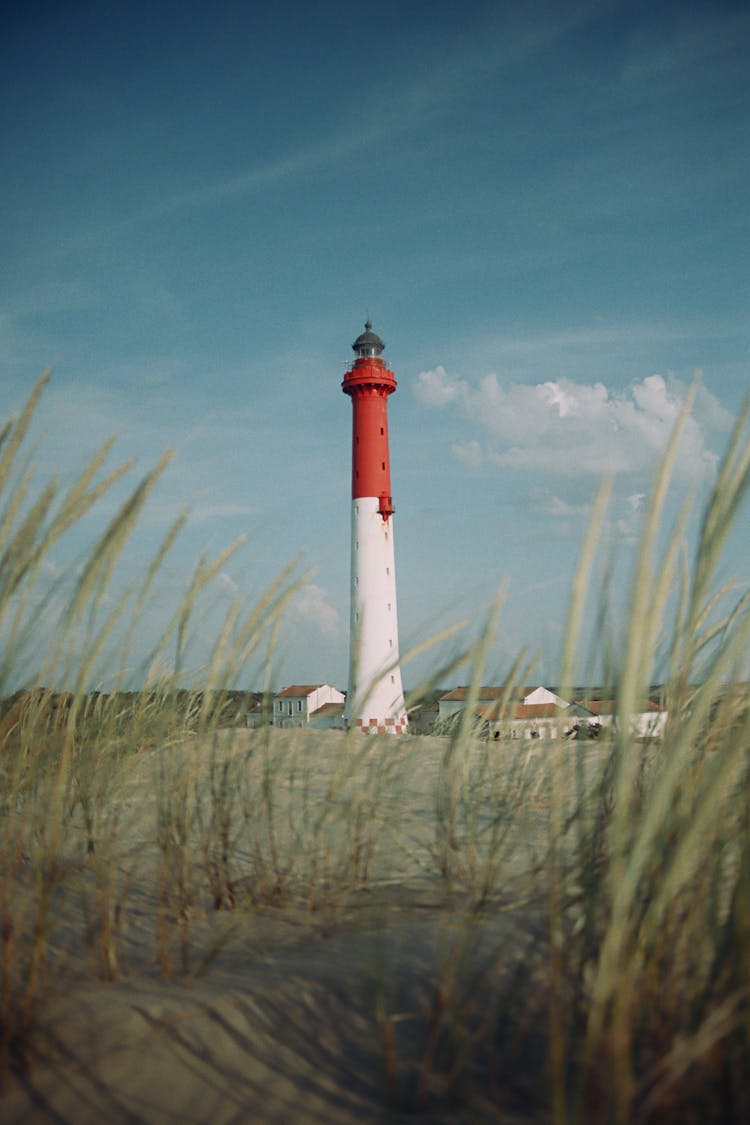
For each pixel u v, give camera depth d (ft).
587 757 10.96
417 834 13.37
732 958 5.66
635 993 5.78
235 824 13.67
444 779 11.98
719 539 5.11
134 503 8.34
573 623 5.16
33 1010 7.36
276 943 9.61
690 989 5.82
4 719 11.28
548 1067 6.41
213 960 9.19
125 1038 7.22
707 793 5.34
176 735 12.76
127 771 12.02
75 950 9.29
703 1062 5.40
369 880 11.28
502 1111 6.18
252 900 11.03
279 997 7.97
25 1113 6.24
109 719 12.51
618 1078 5.10
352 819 11.43
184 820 11.03
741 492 5.09
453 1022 6.97
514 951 8.50
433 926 9.61
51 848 8.96
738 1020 5.07
